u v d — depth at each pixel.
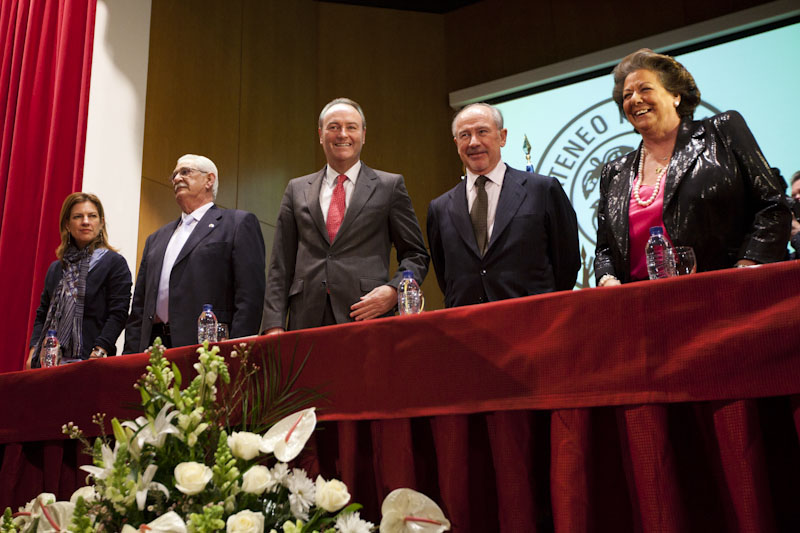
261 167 5.11
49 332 2.55
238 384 1.31
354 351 1.27
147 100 4.38
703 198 1.73
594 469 1.10
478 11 5.84
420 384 1.20
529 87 5.44
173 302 2.51
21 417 1.59
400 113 5.65
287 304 2.29
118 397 1.47
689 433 1.09
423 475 1.24
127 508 0.95
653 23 5.26
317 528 1.01
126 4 4.34
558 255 2.27
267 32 5.38
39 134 4.17
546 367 1.12
